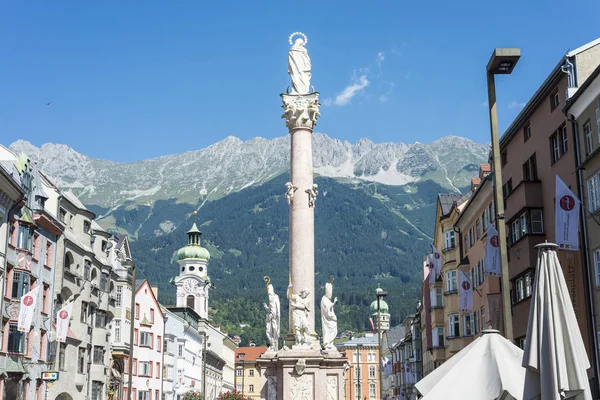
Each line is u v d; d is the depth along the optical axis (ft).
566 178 126.21
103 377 233.76
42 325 188.44
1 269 163.84
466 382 49.60
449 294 208.74
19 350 170.71
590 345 114.73
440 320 230.48
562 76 127.95
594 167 114.93
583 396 42.55
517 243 141.08
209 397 421.18
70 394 208.23
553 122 132.46
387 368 435.53
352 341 614.75
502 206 62.64
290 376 114.93
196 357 382.63
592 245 115.85
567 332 43.55
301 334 117.50
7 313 168.04
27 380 178.19
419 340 340.18
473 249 190.29
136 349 283.59
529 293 139.95
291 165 127.24
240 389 599.57
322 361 116.16
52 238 198.59
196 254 536.42
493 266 130.41
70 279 209.97
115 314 259.39
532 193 138.21
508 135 155.63
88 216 228.63
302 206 124.67
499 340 52.34
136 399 280.92
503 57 63.52
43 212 187.01
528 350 44.55
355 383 602.03
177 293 514.68
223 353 473.67
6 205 165.58
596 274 114.52
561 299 44.34
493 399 48.37
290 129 128.57
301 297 119.75
